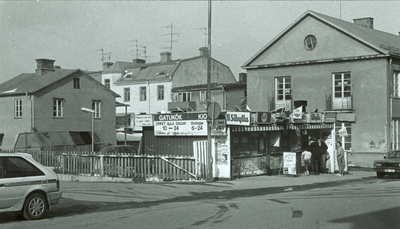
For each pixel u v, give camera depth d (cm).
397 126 3142
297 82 3425
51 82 3862
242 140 2158
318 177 2241
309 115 2372
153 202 1395
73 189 1717
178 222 973
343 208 1141
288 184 1908
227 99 4681
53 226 957
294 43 3447
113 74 6122
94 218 1066
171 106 5025
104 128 4331
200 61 5681
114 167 2159
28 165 1068
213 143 2059
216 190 1698
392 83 3086
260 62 3622
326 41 3288
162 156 2022
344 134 2534
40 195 1068
